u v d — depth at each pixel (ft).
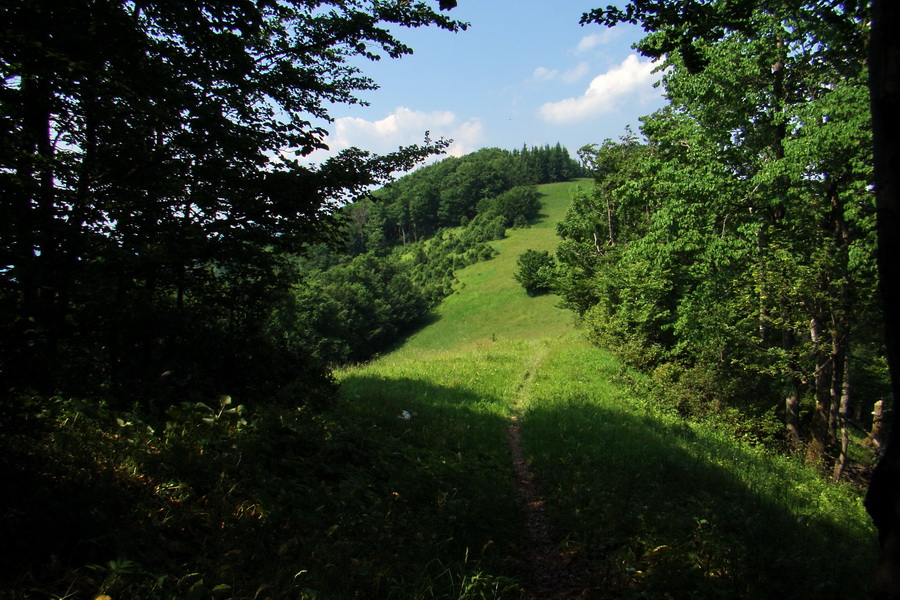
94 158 17.21
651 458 31.60
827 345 56.13
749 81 54.49
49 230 13.78
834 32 43.01
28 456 11.78
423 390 44.96
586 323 106.73
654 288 78.23
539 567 17.19
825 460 54.39
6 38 12.64
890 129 9.76
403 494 20.07
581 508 21.84
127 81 15.90
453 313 236.43
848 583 16.16
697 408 57.88
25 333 12.09
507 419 41.29
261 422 20.47
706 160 56.18
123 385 18.81
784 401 66.64
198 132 18.97
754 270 54.80
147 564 10.85
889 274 9.87
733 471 34.17
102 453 14.52
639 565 16.15
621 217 116.16
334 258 287.69
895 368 9.86
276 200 21.25
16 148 14.73
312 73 25.05
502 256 302.45
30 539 10.08
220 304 25.22
